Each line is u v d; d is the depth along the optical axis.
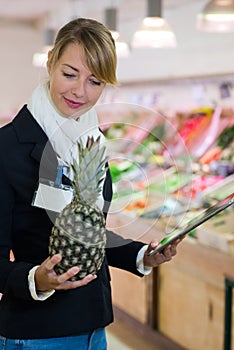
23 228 1.58
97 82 1.51
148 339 3.83
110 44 1.48
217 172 4.27
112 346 3.81
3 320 1.63
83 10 6.32
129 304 4.07
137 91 6.06
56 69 1.50
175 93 5.43
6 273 1.50
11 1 6.27
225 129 4.62
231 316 2.96
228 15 3.43
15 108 8.24
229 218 3.33
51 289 1.44
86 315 1.63
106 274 1.72
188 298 3.42
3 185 1.54
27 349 1.59
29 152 1.55
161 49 5.77
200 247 3.23
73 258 1.40
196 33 5.16
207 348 3.29
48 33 5.69
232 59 4.70
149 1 4.02
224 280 3.00
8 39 8.12
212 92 4.87
